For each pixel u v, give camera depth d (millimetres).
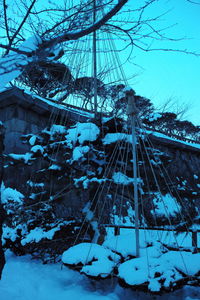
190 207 6922
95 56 4086
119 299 2793
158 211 6340
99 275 2779
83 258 3016
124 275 2654
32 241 3988
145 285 2543
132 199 4457
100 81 5027
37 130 6738
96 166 4383
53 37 1976
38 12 2146
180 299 2795
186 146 11070
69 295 2844
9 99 6344
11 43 1929
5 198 4270
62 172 4691
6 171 5984
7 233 4480
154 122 13711
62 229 4160
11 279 3230
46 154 4848
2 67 1612
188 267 2779
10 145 6227
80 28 2045
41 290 2986
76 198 6523
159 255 3045
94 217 4090
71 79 4148
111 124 4484
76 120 5992
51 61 2014
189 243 5270
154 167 4801
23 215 4570
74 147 4285
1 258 2041
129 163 4508
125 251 3141
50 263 4051
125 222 6410
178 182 10211
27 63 1765
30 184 6043
